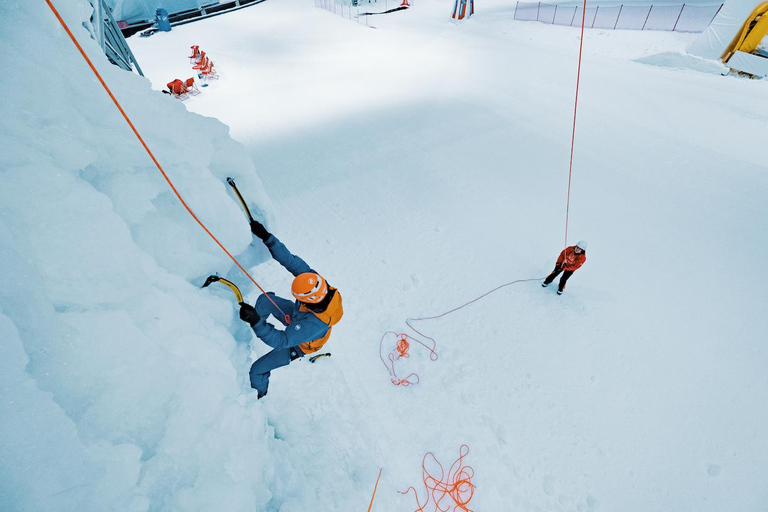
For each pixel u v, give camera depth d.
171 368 1.96
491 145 10.26
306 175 9.15
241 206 3.25
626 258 6.64
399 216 7.68
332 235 7.16
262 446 2.60
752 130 10.44
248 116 13.26
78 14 2.22
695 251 6.74
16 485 1.23
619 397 4.68
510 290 6.08
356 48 20.77
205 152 2.75
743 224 7.30
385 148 10.27
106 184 2.08
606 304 5.84
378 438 4.08
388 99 13.80
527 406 4.57
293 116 12.92
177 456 1.87
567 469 4.06
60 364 1.51
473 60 17.55
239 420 2.31
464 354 5.13
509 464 4.07
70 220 1.67
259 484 2.40
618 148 9.94
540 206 7.93
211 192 2.66
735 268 6.39
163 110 2.55
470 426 4.35
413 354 5.09
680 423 4.44
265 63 19.31
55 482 1.33
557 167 9.23
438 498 3.76
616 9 20.97
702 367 4.99
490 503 3.77
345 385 4.37
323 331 2.65
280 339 2.47
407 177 8.96
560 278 5.84
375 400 4.48
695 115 11.36
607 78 14.55
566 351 5.18
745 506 3.83
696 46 15.14
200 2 28.75
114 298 1.82
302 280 2.40
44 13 1.84
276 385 3.74
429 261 6.62
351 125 11.78
